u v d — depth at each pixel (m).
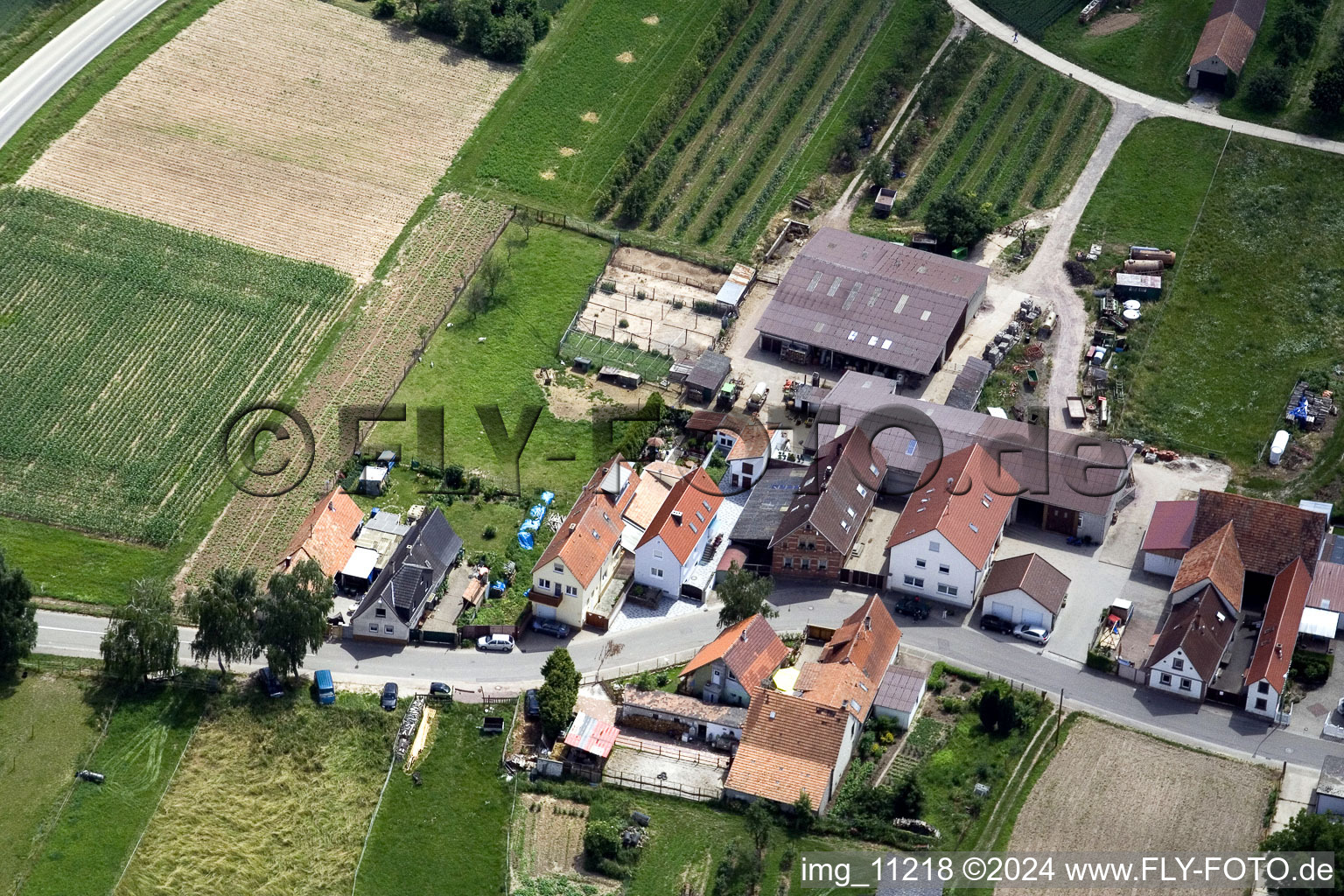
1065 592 159.38
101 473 176.25
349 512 168.00
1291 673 152.00
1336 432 178.88
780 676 150.62
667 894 134.62
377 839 141.00
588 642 158.38
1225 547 159.50
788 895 133.62
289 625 150.12
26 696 152.12
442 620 160.00
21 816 141.62
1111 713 149.62
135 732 149.00
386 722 149.50
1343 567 160.12
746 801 140.75
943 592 160.75
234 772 146.38
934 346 185.88
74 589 164.62
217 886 137.62
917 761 144.88
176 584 165.50
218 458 178.12
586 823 141.12
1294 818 137.38
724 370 186.00
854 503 166.88
